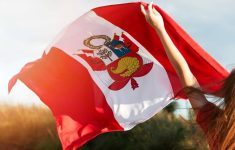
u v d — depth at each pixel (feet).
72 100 10.92
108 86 11.13
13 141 30.89
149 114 10.96
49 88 10.95
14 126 31.32
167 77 11.04
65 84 11.00
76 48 11.20
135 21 10.87
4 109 31.94
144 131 23.76
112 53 11.23
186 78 9.14
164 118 24.73
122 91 11.11
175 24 10.14
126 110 11.00
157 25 9.57
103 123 10.92
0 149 30.63
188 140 22.34
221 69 10.41
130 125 10.93
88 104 10.94
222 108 8.41
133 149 23.27
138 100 11.04
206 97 8.70
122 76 11.18
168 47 9.38
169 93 10.96
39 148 27.43
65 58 11.14
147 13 9.68
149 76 11.14
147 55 11.13
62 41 11.21
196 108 8.68
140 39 11.03
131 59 11.21
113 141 23.58
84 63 11.19
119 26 10.99
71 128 10.72
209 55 10.38
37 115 31.48
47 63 11.10
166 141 22.81
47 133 29.63
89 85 11.08
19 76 10.83
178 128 23.06
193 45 10.35
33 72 10.99
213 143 8.41
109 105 11.01
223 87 8.45
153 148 23.04
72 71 11.11
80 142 10.73
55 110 10.82
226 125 8.21
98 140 23.70
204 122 8.57
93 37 11.16
